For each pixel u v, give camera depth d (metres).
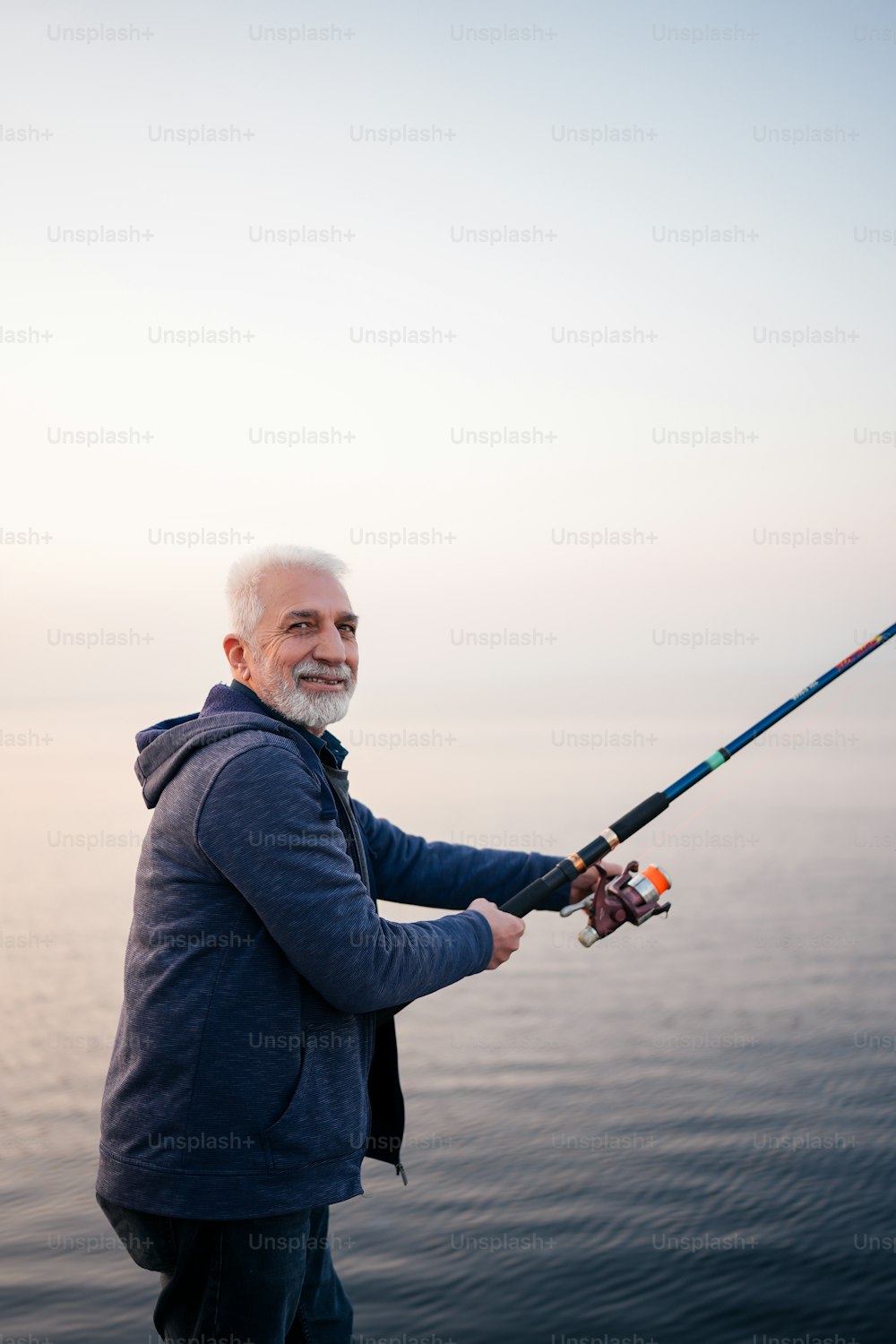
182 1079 1.71
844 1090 9.09
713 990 13.11
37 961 15.18
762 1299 5.33
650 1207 6.65
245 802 1.72
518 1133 8.27
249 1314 1.72
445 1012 12.65
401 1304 5.42
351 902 1.75
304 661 1.95
